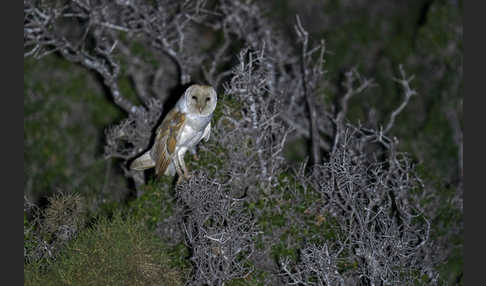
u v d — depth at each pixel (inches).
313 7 864.3
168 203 477.7
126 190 617.3
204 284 415.8
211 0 687.1
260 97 462.9
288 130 482.6
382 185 445.7
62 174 729.0
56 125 749.3
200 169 457.7
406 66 855.1
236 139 462.6
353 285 431.5
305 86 564.4
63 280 394.6
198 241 406.9
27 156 725.3
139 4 556.4
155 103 525.0
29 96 735.1
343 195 436.5
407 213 438.0
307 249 416.2
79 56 516.7
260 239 446.9
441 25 805.9
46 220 451.2
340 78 834.8
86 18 567.5
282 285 439.2
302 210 461.7
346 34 870.4
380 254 398.6
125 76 694.5
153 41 562.9
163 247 444.8
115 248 402.0
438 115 791.1
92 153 752.3
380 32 891.4
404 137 786.8
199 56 681.0
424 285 437.7
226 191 455.2
